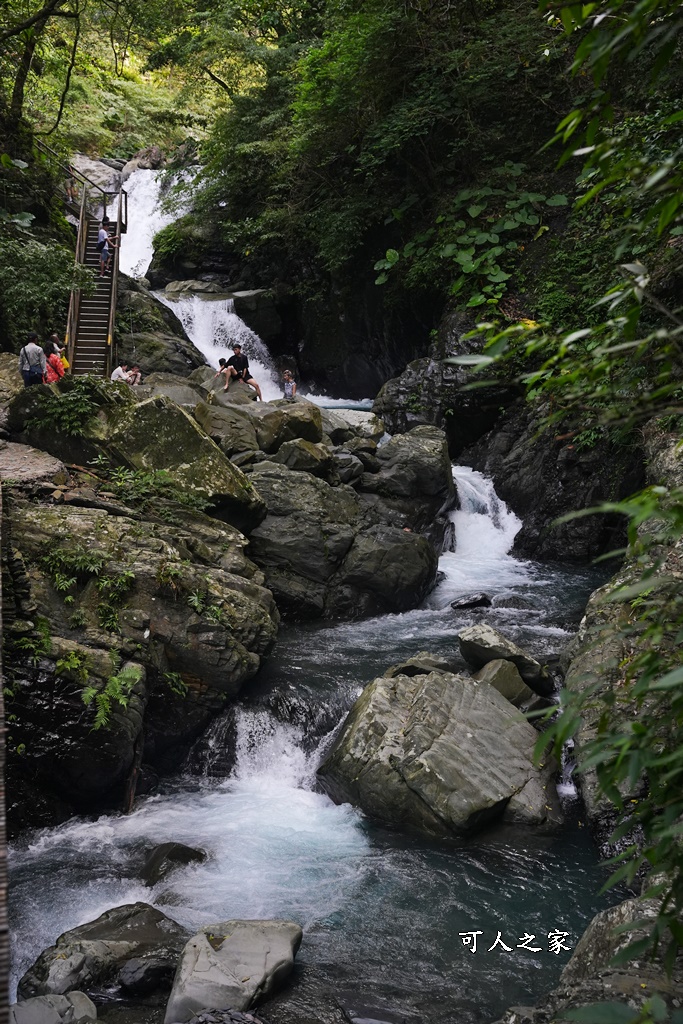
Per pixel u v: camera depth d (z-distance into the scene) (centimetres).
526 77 2006
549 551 1678
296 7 2811
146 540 1089
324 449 1564
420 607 1462
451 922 734
